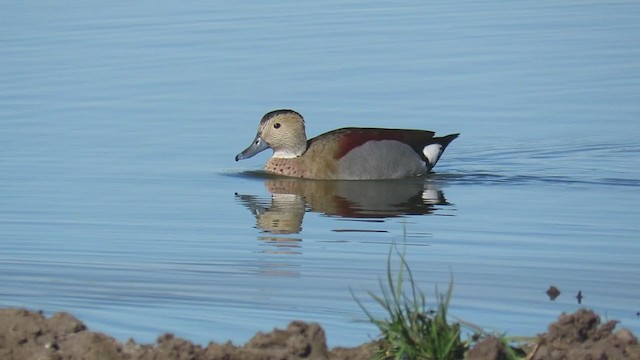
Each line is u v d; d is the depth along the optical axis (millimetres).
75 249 13367
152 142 18906
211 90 21750
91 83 22297
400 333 8617
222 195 16500
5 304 10992
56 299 11156
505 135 19375
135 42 25516
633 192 16281
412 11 28875
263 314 10555
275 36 25922
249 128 19656
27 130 19484
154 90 21812
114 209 15430
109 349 8898
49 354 8828
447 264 12523
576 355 8453
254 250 13336
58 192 16234
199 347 8812
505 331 9922
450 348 8516
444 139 18125
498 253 13016
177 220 14922
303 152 18281
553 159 18188
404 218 15086
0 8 29484
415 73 22844
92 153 18266
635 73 22828
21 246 13484
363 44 25156
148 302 10992
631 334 8906
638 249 13133
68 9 29188
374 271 12266
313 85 22047
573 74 22828
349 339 9688
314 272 12227
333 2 29969
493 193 16484
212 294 11273
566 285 11617
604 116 20172
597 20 27797
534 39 25891
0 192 16219
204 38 25734
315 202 16281
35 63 23844
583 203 15656
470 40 25734
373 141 18062
